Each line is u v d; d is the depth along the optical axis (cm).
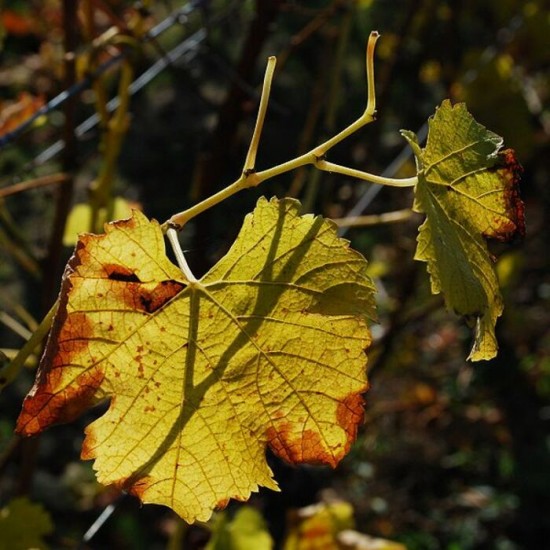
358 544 72
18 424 39
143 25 71
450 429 173
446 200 41
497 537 168
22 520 61
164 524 166
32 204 178
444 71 132
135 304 39
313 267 40
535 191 172
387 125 206
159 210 206
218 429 40
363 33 230
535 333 178
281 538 94
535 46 133
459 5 127
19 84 141
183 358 40
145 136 223
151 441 40
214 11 144
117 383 40
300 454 41
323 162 39
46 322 42
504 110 120
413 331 147
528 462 174
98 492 159
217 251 86
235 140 87
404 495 171
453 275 39
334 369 40
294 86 212
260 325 40
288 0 89
